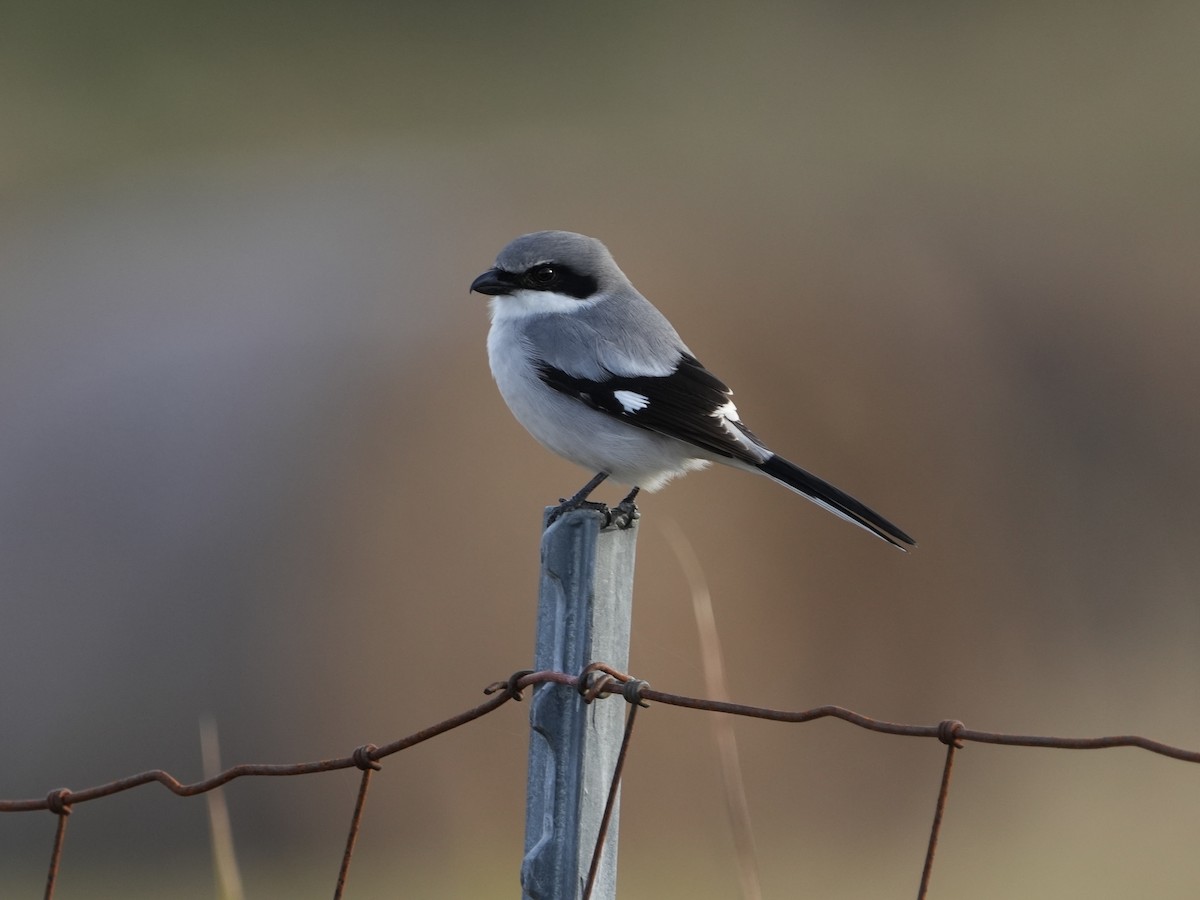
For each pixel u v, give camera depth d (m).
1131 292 18.39
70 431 14.10
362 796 4.93
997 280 18.34
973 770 13.01
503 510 13.68
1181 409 17.06
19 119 26.97
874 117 27.20
